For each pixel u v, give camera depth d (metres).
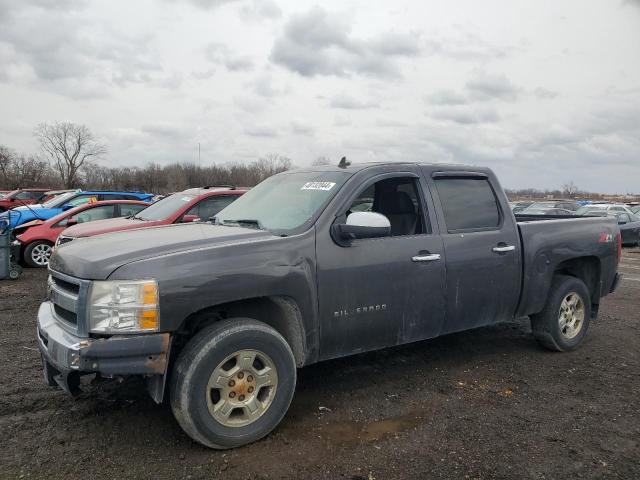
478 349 5.53
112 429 3.55
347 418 3.79
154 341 3.04
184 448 3.31
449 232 4.44
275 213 4.12
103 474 3.00
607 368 4.98
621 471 3.12
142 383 4.36
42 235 11.28
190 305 3.13
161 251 3.28
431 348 5.53
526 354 5.38
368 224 3.65
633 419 3.85
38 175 76.31
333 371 4.77
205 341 3.19
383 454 3.28
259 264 3.40
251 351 3.34
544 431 3.63
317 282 3.66
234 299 3.29
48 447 3.30
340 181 4.09
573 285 5.41
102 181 76.00
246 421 3.34
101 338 3.02
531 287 4.99
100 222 8.98
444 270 4.32
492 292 4.69
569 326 5.46
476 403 4.10
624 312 7.52
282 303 3.62
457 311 4.46
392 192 4.64
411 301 4.14
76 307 3.10
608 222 5.86
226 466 3.11
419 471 3.09
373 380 4.56
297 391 4.29
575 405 4.09
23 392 4.18
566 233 5.32
